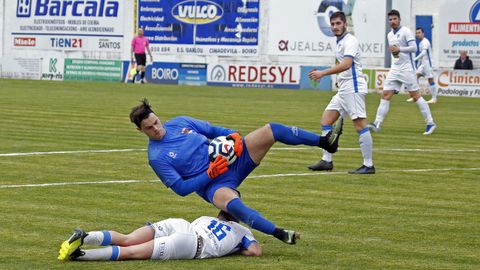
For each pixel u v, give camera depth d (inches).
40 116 2237.9
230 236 825.5
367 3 3631.9
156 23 4082.2
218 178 857.5
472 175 1376.7
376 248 871.7
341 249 865.5
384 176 1355.8
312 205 1104.2
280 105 2758.4
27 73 4357.8
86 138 1782.7
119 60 4153.5
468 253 853.8
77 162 1453.0
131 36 4160.9
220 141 863.7
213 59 3983.8
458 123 2281.0
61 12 4320.9
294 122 2175.2
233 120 2191.2
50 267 775.7
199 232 817.5
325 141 912.9
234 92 3435.0
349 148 1710.1
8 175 1307.8
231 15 3929.6
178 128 883.4
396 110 2716.5
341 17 1407.5
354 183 1284.4
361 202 1129.4
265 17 3868.1
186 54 4030.5
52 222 975.6
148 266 782.5
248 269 779.4
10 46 4458.7
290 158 1541.6
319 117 2337.6
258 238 912.3
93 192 1176.2
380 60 3627.0
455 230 962.7
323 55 3769.7
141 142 1728.6
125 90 3415.4
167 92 3334.2
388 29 3599.9
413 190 1228.5
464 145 1786.4
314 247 872.9
